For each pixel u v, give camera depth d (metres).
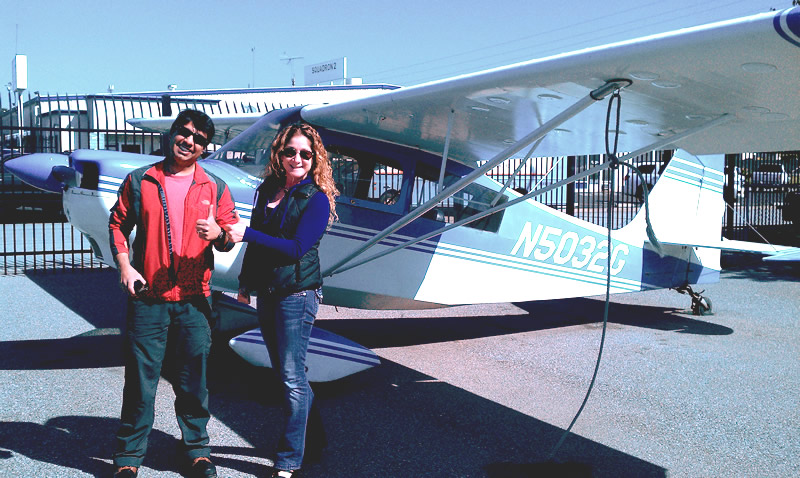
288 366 2.43
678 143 3.83
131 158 3.78
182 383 2.46
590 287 5.49
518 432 3.18
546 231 5.12
